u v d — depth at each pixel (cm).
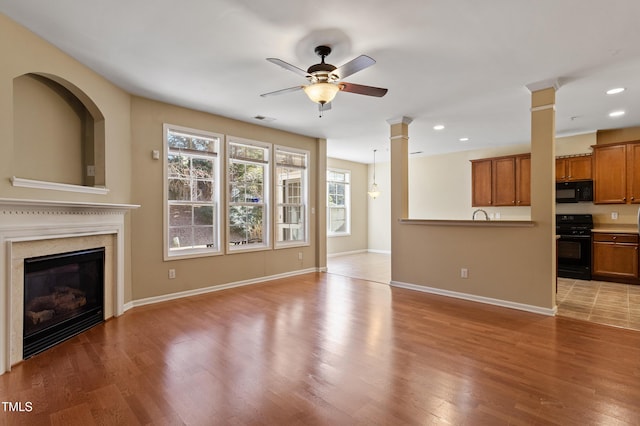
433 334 309
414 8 230
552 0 221
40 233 268
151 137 412
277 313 372
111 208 343
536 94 371
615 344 285
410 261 491
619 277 524
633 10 232
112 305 358
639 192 527
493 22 248
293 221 602
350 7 229
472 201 731
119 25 251
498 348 278
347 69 256
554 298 374
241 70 330
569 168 596
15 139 278
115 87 364
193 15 238
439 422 181
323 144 639
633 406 195
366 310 384
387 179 926
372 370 240
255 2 223
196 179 463
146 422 182
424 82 363
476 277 424
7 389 216
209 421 183
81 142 344
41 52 269
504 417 185
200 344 287
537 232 375
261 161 540
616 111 467
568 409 192
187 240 454
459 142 678
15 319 249
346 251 905
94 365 248
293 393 210
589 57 305
